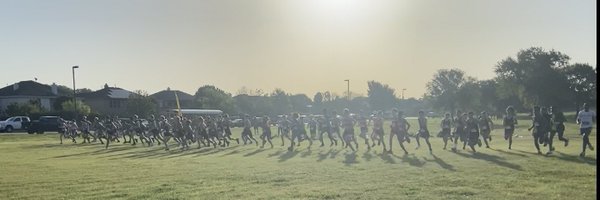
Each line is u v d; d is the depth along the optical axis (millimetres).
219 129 28328
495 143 26188
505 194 10211
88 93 98625
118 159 20547
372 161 17484
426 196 10188
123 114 82688
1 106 85812
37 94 87125
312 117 32969
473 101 93688
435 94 97125
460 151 21234
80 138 40719
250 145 28906
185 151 25047
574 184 11234
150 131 30703
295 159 18984
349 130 23688
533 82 81562
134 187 12203
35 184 13117
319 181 12609
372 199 10016
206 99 94688
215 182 12797
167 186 12250
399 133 20938
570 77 82562
